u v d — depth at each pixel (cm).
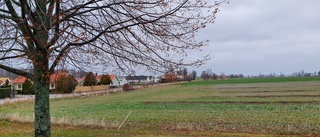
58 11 611
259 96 4184
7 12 629
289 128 1541
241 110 2475
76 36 616
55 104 3734
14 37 581
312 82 8431
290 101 3262
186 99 3997
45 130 681
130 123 1830
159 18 647
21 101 4188
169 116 2175
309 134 1409
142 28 666
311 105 2753
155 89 7231
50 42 593
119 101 3944
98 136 1412
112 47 692
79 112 2639
